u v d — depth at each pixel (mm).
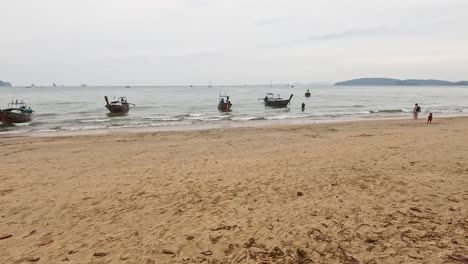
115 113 35750
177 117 32250
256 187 7641
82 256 4660
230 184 7961
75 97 80688
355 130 20094
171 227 5543
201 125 25594
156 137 17969
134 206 6648
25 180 8867
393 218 5477
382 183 7461
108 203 6879
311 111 40281
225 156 11898
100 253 4719
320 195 6855
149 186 8023
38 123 26844
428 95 102188
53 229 5656
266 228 5332
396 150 11625
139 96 90188
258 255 4484
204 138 17438
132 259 4516
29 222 5980
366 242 4699
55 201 7086
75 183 8492
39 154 12938
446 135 15703
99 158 11969
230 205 6496
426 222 5270
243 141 15961
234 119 30203
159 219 5922
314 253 4465
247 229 5328
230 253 4574
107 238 5219
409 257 4238
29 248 4965
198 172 9305
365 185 7375
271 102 45812
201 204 6625
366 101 65438
